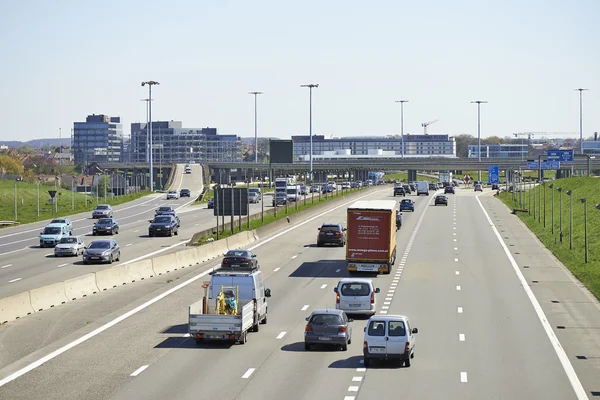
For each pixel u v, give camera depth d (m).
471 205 197.50
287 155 175.25
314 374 43.00
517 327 57.53
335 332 48.66
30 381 41.56
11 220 163.12
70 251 102.62
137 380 41.62
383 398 38.09
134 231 138.62
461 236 124.81
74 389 39.78
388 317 45.66
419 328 56.88
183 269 90.31
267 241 119.81
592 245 108.62
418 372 43.69
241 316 49.34
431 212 173.50
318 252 105.38
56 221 123.00
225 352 48.59
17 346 50.50
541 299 70.12
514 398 38.50
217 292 53.78
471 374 43.38
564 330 56.56
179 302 67.69
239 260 86.75
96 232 130.75
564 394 39.44
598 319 60.97
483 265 92.31
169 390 39.50
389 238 83.62
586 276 82.94
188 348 49.72
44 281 80.12
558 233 127.19
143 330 55.59
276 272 86.88
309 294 71.75
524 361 46.88
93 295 71.75
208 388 39.91
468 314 62.62
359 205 86.38
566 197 180.50
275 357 47.16
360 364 45.44
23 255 105.25
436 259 97.31
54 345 50.69
